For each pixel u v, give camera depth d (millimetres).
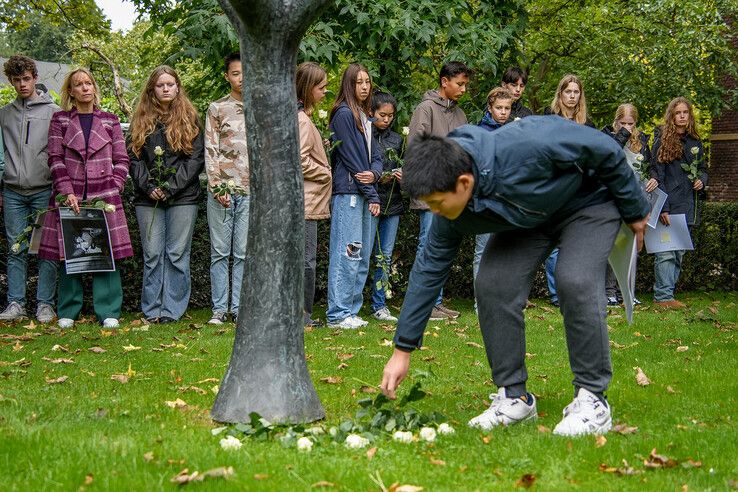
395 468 2893
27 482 2664
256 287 3656
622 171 3312
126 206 7750
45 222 6883
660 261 8383
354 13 9016
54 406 3809
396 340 3535
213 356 5336
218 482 2703
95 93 6820
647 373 4820
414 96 9703
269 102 3588
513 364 3639
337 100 6855
